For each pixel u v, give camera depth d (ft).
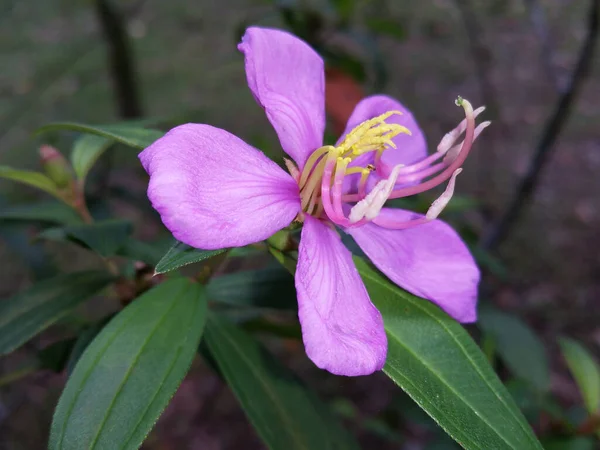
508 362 0.52
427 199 0.52
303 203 0.28
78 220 0.42
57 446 0.23
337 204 0.27
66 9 1.82
